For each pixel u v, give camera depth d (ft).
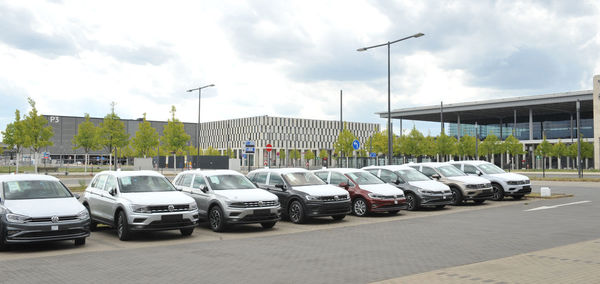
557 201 64.54
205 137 420.77
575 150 204.44
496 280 21.94
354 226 43.34
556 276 22.59
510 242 32.94
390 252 29.84
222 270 24.99
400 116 282.77
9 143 140.67
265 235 38.47
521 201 65.57
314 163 353.10
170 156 245.24
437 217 48.98
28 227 29.71
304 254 29.50
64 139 347.77
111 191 37.60
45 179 35.73
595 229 38.78
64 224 30.78
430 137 212.64
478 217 48.14
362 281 22.34
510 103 230.27
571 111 249.55
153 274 24.12
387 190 50.78
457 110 250.98
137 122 375.45
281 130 355.77
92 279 23.09
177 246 33.06
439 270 24.23
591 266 24.68
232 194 40.47
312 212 44.42
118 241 35.60
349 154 198.18
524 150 221.05
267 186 49.03
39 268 25.68
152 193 37.22
